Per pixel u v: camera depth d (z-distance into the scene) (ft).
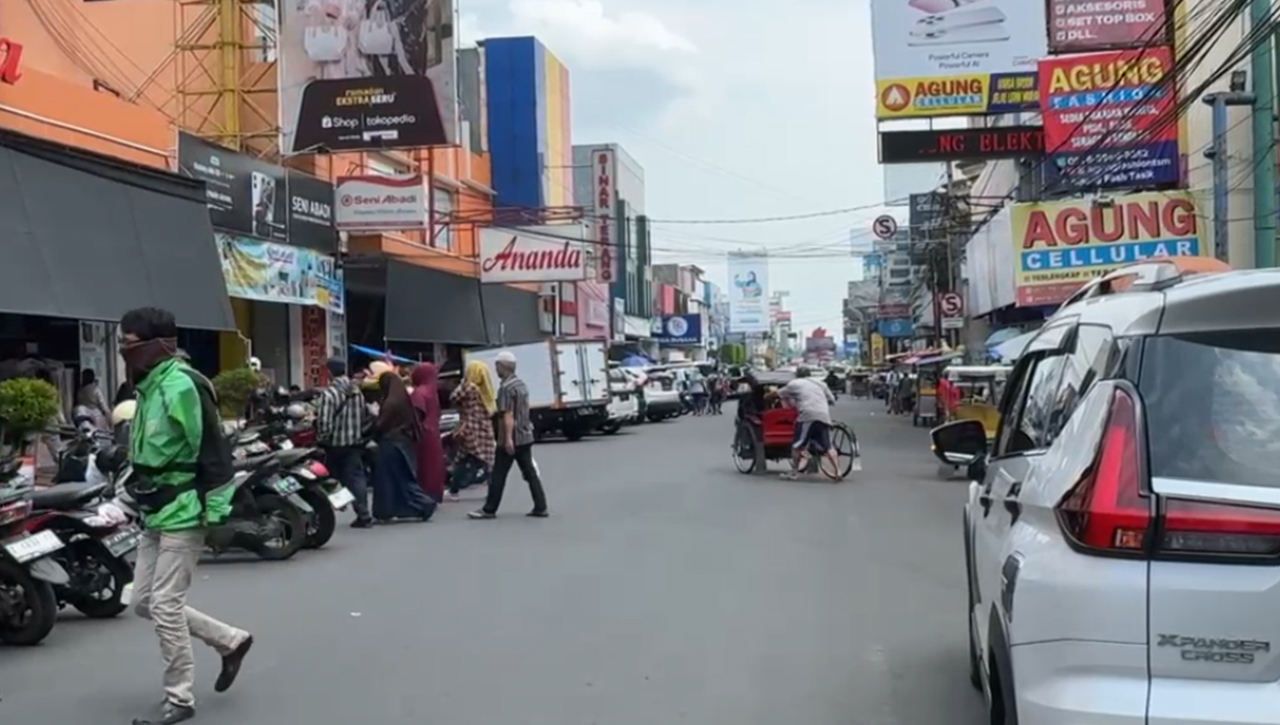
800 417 62.75
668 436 105.70
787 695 22.25
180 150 64.49
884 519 47.01
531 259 120.98
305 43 85.56
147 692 23.20
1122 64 82.28
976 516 19.61
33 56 76.74
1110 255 81.71
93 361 60.59
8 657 26.32
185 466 21.24
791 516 47.98
